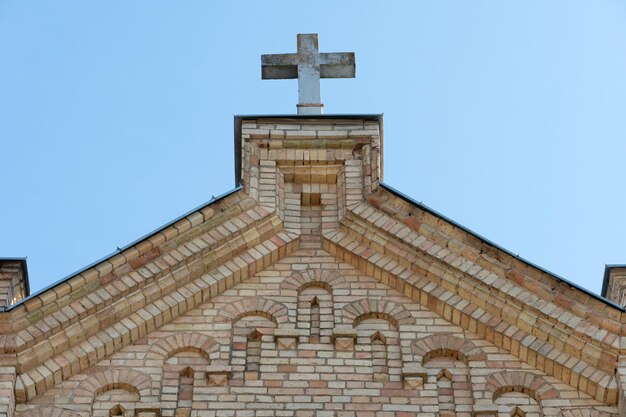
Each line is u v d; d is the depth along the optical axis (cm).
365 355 2203
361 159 2480
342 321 2247
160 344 2205
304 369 2175
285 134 2497
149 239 2302
